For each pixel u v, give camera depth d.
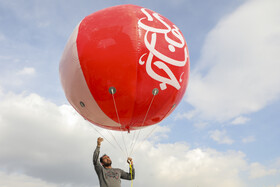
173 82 9.39
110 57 8.64
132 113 9.57
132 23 9.05
